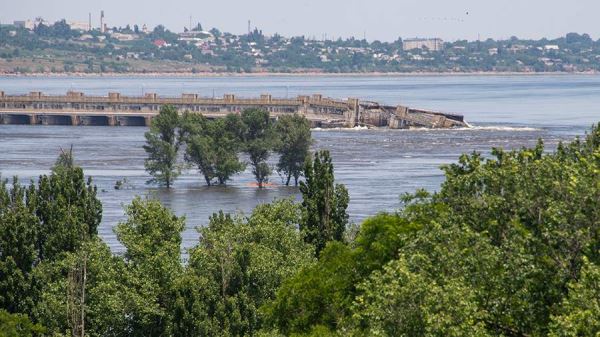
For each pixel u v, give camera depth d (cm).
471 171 16188
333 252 18162
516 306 13562
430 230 14862
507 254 13800
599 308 12419
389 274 13775
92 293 19562
